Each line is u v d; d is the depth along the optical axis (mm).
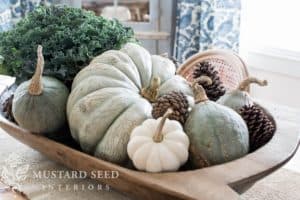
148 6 2277
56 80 828
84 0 2377
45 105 771
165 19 2262
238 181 593
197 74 898
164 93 791
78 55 884
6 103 909
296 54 1978
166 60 898
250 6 2062
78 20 963
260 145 738
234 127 680
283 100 2062
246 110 764
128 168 671
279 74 2051
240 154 677
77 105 756
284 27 2074
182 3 2078
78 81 813
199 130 671
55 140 809
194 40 2102
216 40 2002
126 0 2324
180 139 658
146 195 616
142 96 780
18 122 801
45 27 939
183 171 645
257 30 2117
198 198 550
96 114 727
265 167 628
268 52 2053
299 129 771
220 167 626
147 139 654
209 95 845
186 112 700
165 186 577
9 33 973
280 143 708
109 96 744
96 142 731
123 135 698
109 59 833
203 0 1981
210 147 664
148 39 2264
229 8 1966
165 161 634
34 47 906
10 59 932
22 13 2373
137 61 847
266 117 808
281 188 792
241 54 2068
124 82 793
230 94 798
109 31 958
